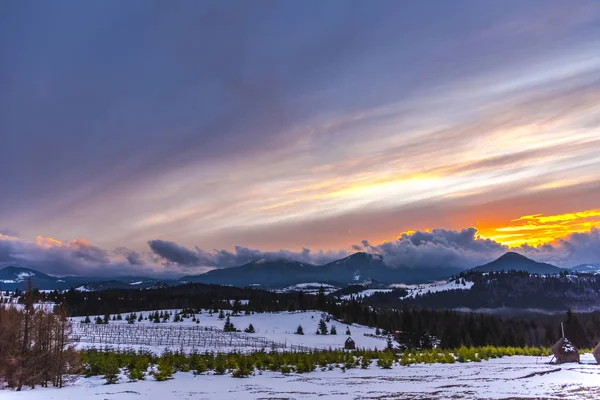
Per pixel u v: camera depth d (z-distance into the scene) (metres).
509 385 22.66
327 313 149.62
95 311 150.12
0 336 24.73
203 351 66.81
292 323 132.25
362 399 19.38
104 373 29.38
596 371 28.80
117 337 82.75
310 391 22.52
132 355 38.53
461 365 36.56
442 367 35.38
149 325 113.69
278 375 31.97
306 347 82.69
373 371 34.06
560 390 20.44
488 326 103.88
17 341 25.00
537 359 41.25
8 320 25.08
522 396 18.94
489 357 45.03
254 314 147.25
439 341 97.31
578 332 103.81
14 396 21.03
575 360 35.53
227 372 33.31
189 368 34.19
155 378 28.94
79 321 113.94
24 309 25.89
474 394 19.92
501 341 96.06
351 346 84.44
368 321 146.00
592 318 131.50
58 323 26.66
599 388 21.05
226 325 114.75
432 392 21.03
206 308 169.25
